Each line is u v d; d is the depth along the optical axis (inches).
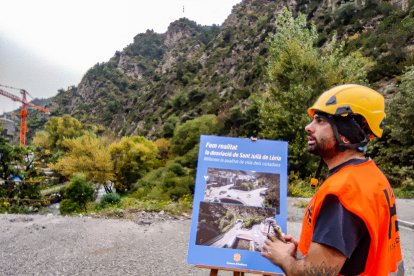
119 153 1494.8
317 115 52.1
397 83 807.7
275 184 96.2
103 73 7819.9
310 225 49.4
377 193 44.9
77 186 649.0
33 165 786.2
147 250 201.6
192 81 4141.2
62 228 243.9
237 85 2878.9
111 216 285.6
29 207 709.3
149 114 4183.1
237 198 95.2
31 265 173.5
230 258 89.9
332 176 47.9
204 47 5364.2
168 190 775.7
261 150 99.7
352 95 49.9
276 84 653.9
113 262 180.5
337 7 2159.2
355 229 42.4
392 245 47.0
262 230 91.8
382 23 1401.3
